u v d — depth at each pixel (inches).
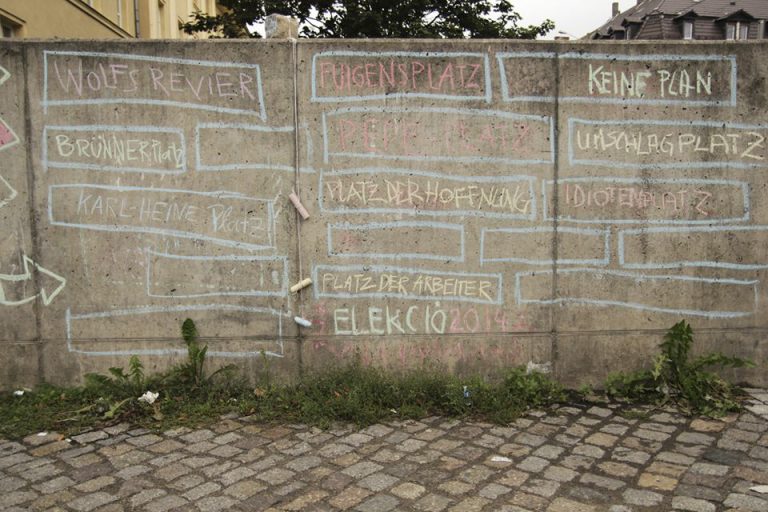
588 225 180.9
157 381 177.0
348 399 167.5
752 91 178.2
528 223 180.4
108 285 178.4
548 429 157.6
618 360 184.4
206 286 179.5
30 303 177.9
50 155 174.1
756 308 184.1
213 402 172.2
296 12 827.4
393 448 146.3
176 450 145.3
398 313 181.8
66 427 158.7
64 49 171.5
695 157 179.8
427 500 121.2
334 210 178.5
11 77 171.5
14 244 175.9
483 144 177.9
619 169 179.5
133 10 722.2
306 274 179.8
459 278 181.3
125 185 175.9
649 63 176.7
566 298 182.5
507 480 129.6
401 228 179.5
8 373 179.0
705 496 121.3
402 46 174.4
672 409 170.2
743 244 182.4
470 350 183.2
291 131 176.1
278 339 181.5
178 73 173.5
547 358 183.9
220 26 873.5
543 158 178.5
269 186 177.3
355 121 176.4
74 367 179.9
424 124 177.0
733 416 164.4
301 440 151.0
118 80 173.2
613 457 140.5
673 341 178.1
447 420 163.3
